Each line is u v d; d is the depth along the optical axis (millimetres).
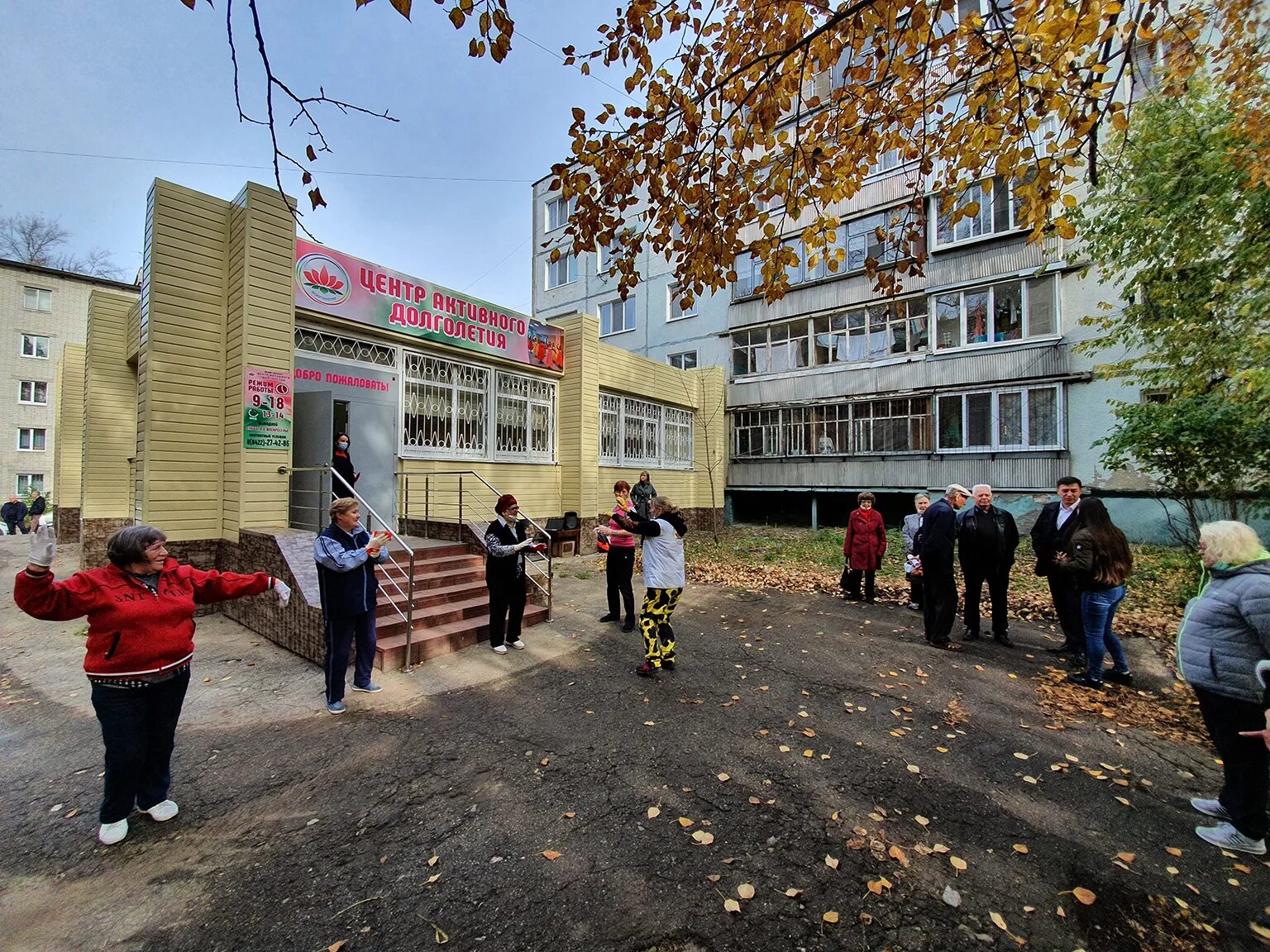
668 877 2574
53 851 2748
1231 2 4570
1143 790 3320
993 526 6133
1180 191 7973
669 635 5363
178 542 6910
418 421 9523
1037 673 5285
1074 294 13703
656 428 16562
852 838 2855
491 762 3637
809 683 5070
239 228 7098
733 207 3990
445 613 6215
